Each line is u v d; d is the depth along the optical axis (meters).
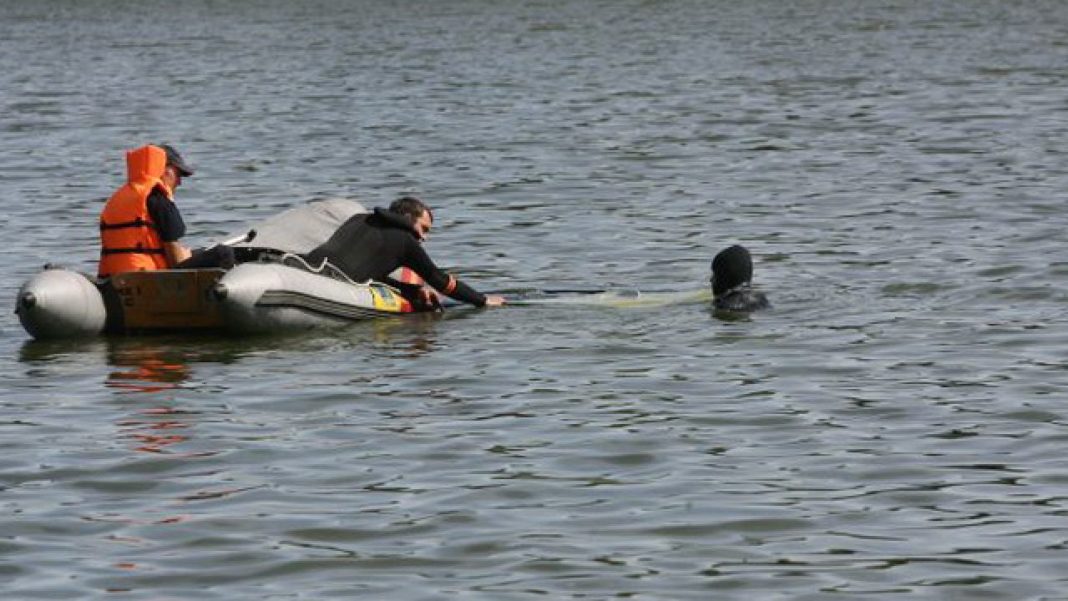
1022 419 25.55
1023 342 30.72
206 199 52.31
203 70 95.00
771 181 53.50
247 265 32.62
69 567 19.66
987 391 27.28
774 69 91.00
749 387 27.78
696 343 31.19
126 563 19.77
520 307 34.97
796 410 26.31
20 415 26.62
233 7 150.50
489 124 69.88
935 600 18.48
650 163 58.19
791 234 44.00
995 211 46.47
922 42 105.94
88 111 76.38
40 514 21.58
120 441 24.98
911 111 71.25
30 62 102.00
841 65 92.38
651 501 21.88
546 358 30.14
